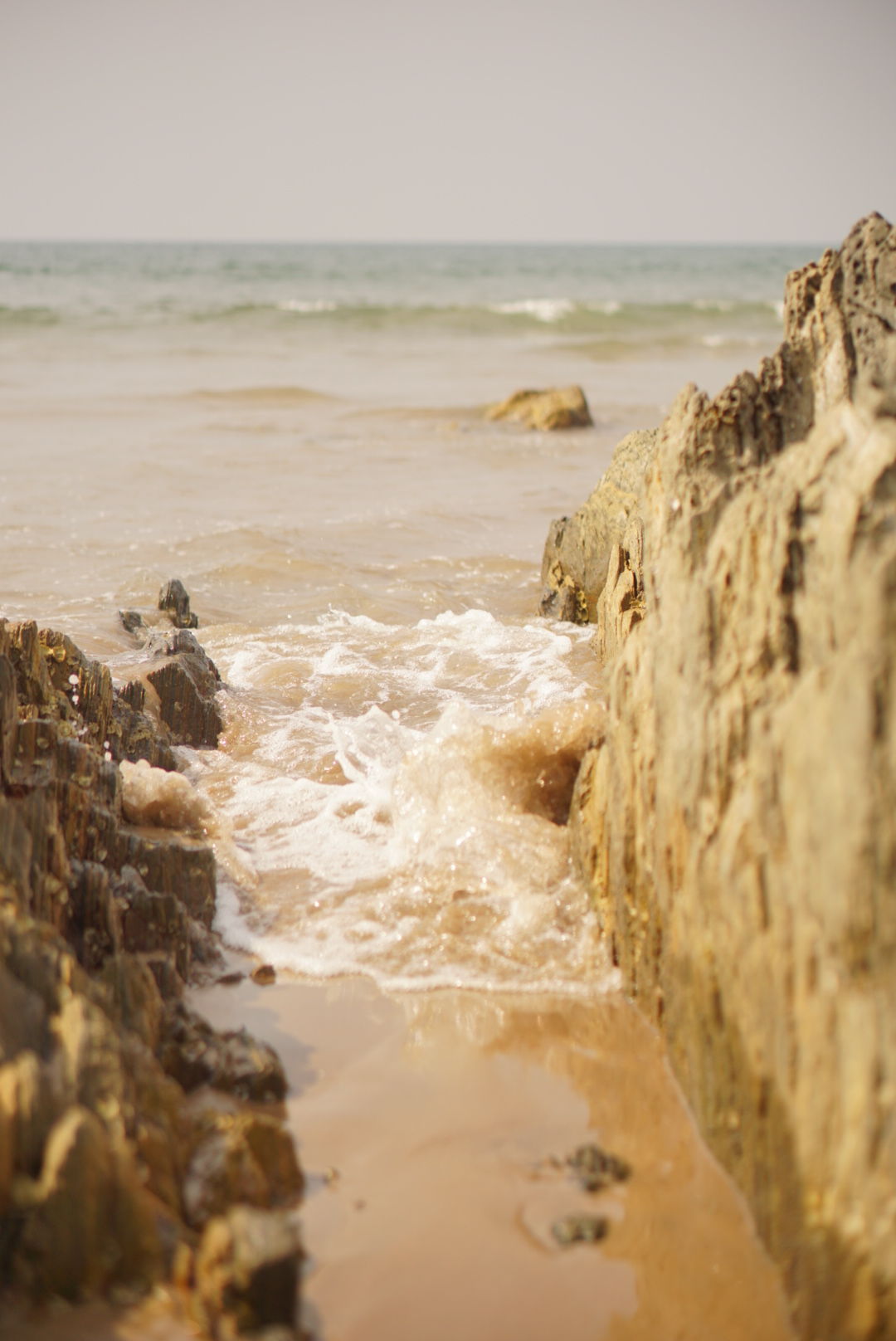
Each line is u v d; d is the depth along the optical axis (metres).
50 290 55.97
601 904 4.31
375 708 6.71
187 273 73.56
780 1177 2.76
